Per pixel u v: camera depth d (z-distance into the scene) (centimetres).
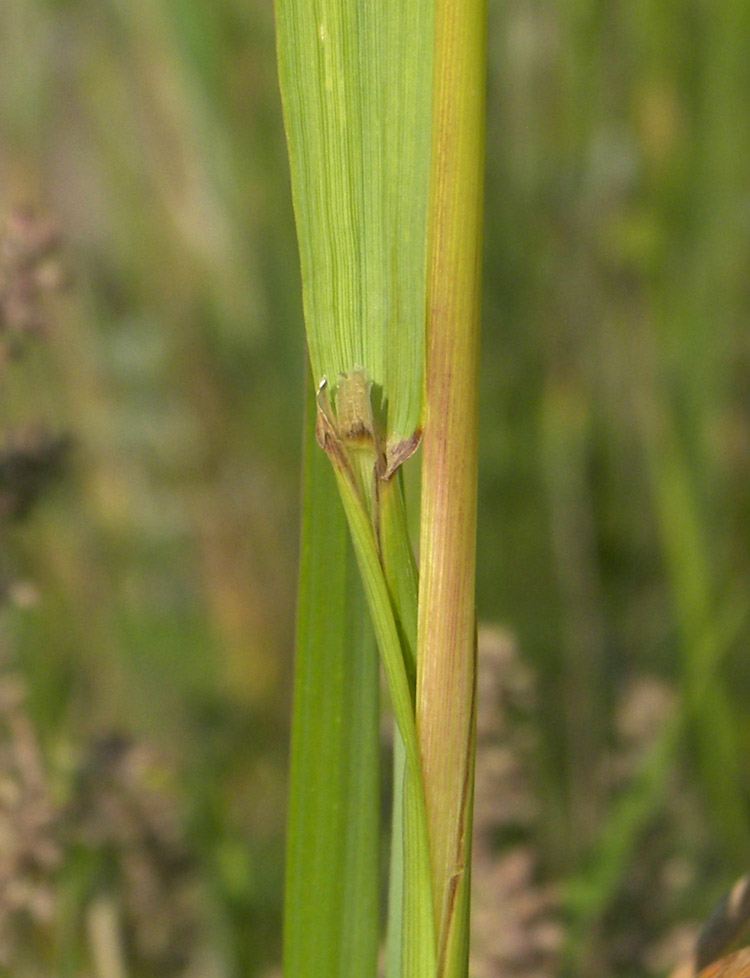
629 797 39
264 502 70
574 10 66
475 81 20
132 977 39
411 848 22
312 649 23
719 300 66
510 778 37
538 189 70
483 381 69
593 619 58
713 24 66
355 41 21
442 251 21
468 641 21
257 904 44
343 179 21
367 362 21
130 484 65
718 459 63
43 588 53
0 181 61
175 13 66
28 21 65
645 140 68
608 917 40
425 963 22
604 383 68
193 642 63
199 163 69
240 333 71
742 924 24
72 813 34
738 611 47
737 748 51
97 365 62
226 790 54
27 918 37
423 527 21
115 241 70
